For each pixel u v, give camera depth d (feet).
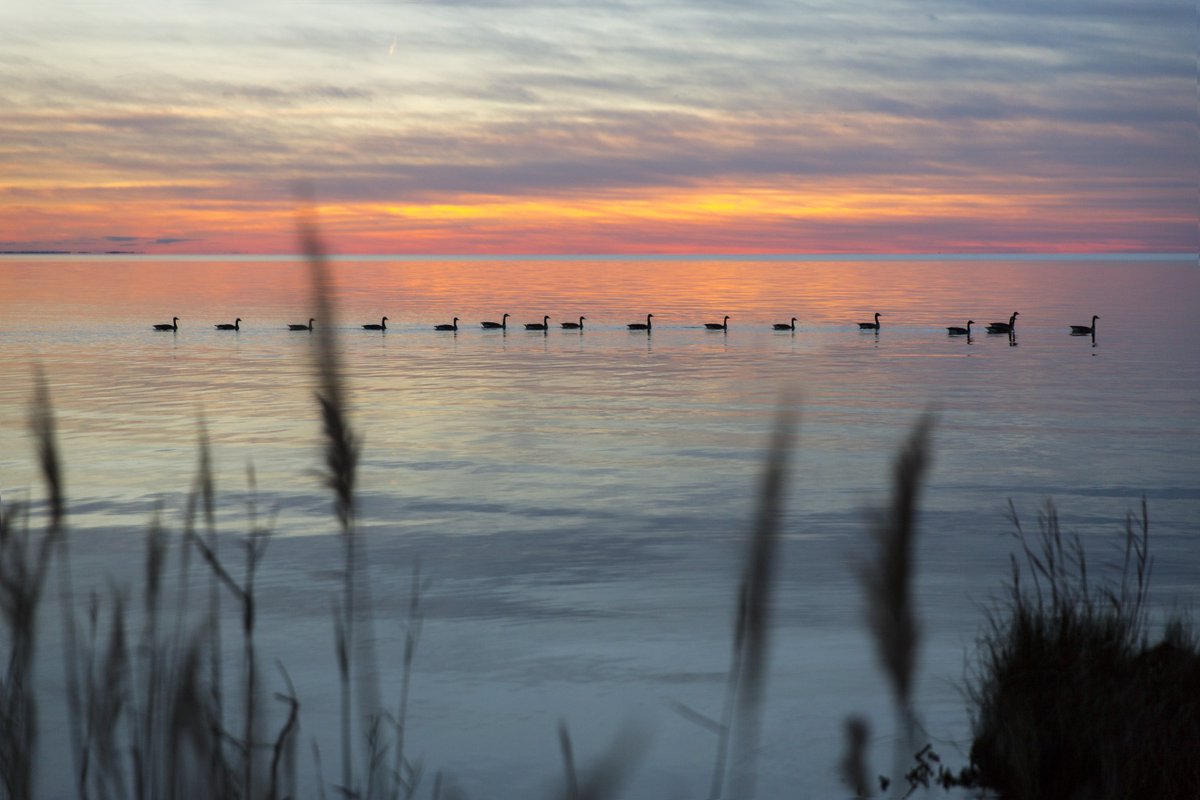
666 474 79.77
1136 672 21.24
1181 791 17.49
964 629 36.01
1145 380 155.33
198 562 47.32
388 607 41.24
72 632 10.05
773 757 22.67
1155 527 59.98
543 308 362.74
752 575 4.72
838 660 31.91
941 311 344.08
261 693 9.16
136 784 8.95
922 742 22.93
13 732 9.17
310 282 5.79
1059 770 18.98
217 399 132.05
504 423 110.93
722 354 204.64
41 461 7.95
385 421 112.37
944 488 73.36
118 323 289.53
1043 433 102.06
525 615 40.22
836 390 143.13
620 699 28.89
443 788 21.08
